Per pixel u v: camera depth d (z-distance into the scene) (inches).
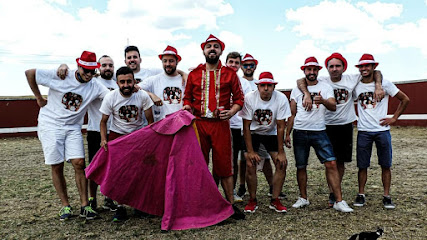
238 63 196.9
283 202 179.2
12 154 405.1
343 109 171.0
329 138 174.9
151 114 161.9
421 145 378.6
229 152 156.7
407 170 249.6
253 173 163.2
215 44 152.9
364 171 168.1
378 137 163.8
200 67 159.8
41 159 358.3
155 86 172.4
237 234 135.7
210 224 143.7
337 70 168.2
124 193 148.4
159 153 151.0
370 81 166.2
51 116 155.5
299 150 166.7
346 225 141.6
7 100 613.6
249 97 163.2
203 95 155.6
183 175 146.9
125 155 149.3
